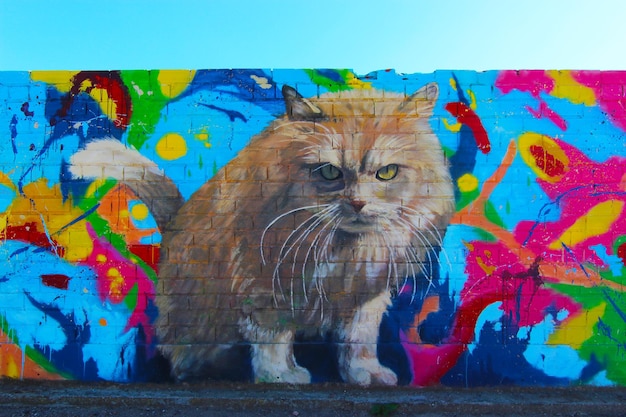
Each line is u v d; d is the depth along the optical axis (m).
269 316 5.71
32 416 5.31
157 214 5.72
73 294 5.74
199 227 5.72
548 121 5.64
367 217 5.68
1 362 5.77
